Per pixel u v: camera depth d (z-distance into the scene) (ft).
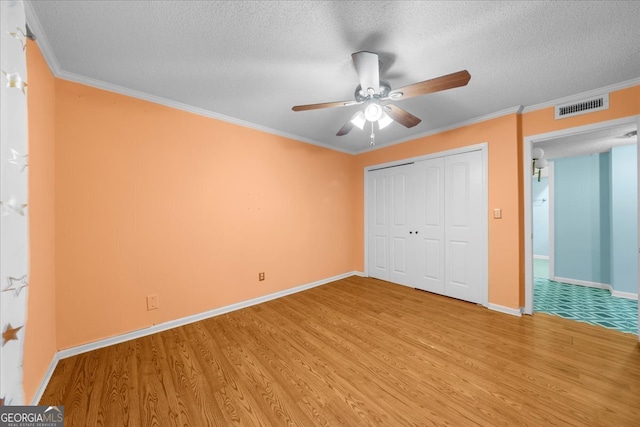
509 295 8.77
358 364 5.86
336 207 13.29
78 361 5.93
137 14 4.47
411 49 5.49
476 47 5.44
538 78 6.73
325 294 10.94
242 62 5.95
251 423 4.22
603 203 12.44
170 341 6.93
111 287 6.76
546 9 4.41
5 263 2.84
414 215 11.66
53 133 5.86
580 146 11.39
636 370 5.55
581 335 7.21
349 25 4.79
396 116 6.98
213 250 8.71
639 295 6.83
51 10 4.31
